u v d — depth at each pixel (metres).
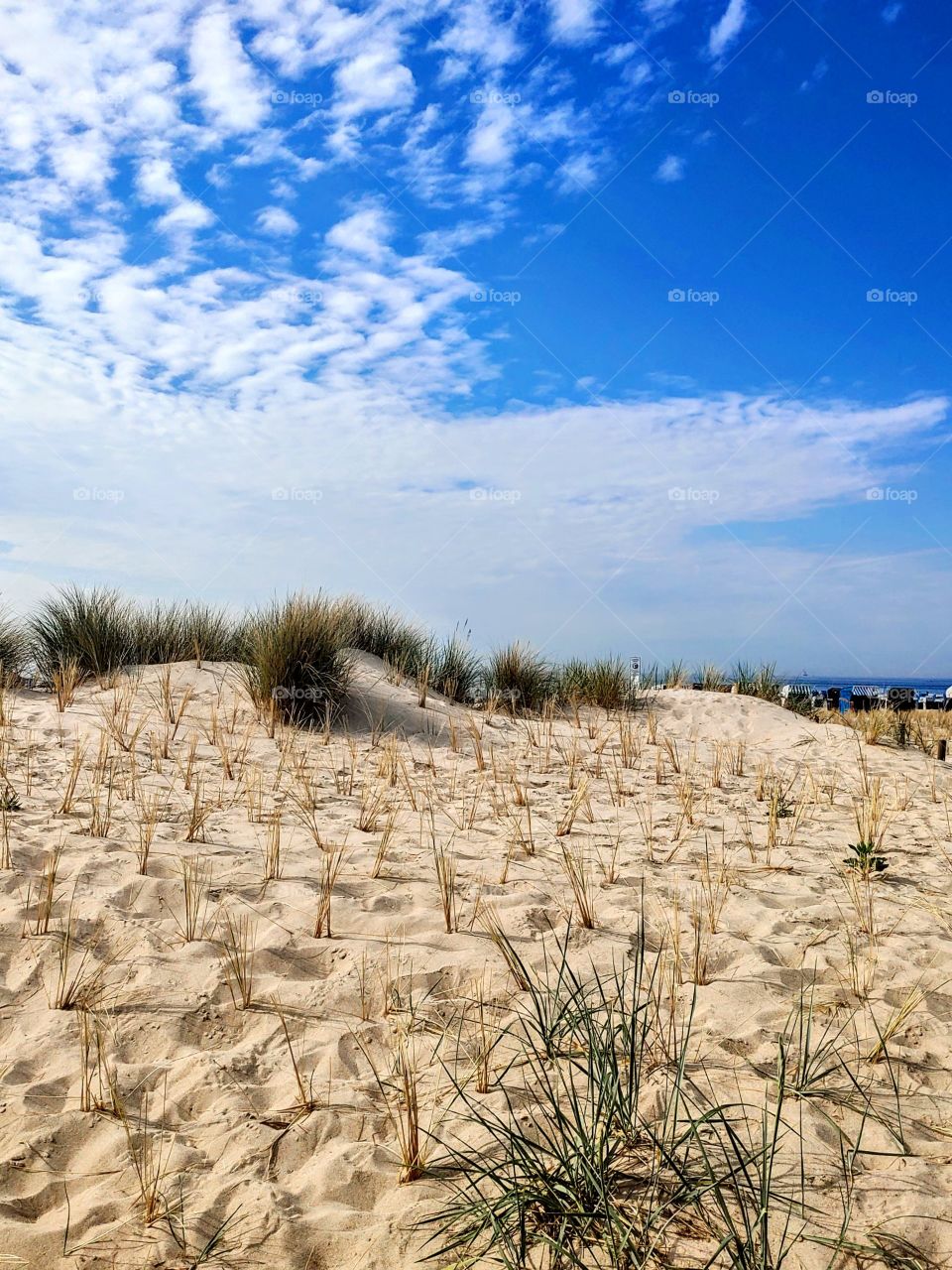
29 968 3.27
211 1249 2.04
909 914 4.14
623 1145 2.32
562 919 3.94
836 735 10.25
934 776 8.09
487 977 3.34
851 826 5.99
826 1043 2.85
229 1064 2.79
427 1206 2.16
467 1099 2.59
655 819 6.01
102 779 5.74
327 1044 2.93
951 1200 2.11
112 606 10.12
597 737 9.44
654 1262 1.93
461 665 11.38
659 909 4.12
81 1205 2.20
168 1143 2.43
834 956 3.57
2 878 3.91
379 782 6.58
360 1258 2.02
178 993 3.18
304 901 3.97
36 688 9.22
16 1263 2.00
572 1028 2.83
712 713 11.47
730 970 3.43
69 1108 2.56
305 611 9.00
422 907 4.01
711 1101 2.50
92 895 3.83
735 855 5.12
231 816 5.29
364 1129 2.50
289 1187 2.28
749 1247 1.89
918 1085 2.62
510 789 6.68
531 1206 2.09
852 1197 2.12
